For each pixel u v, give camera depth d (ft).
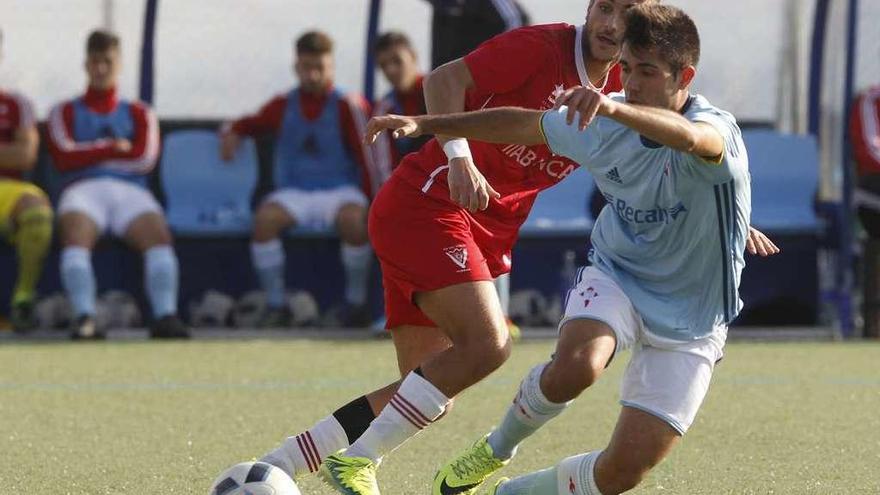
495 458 44.29
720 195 40.09
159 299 103.76
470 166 44.73
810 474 52.80
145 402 72.49
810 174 111.04
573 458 41.75
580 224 108.88
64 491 49.60
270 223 106.22
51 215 103.30
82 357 91.86
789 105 114.21
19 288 102.89
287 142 108.27
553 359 41.63
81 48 112.57
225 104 113.29
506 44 46.55
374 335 104.88
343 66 113.19
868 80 111.34
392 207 46.93
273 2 112.98
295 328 109.29
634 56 39.27
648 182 40.52
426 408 44.45
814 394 75.77
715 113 39.81
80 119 105.50
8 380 80.79
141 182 106.11
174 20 112.47
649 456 40.37
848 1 107.45
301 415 68.23
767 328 110.83
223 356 92.68
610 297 41.45
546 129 40.65
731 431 63.16
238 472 42.86
